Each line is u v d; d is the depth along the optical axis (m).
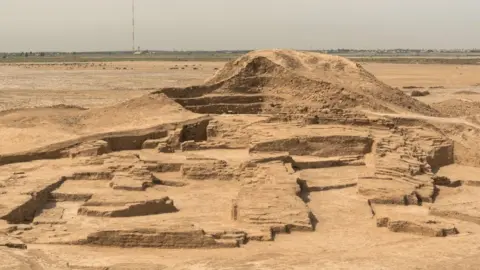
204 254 21.31
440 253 19.05
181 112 44.66
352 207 28.30
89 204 26.91
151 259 20.39
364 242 23.27
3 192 27.53
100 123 43.06
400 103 49.78
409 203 28.91
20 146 37.28
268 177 30.86
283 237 23.89
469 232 24.02
